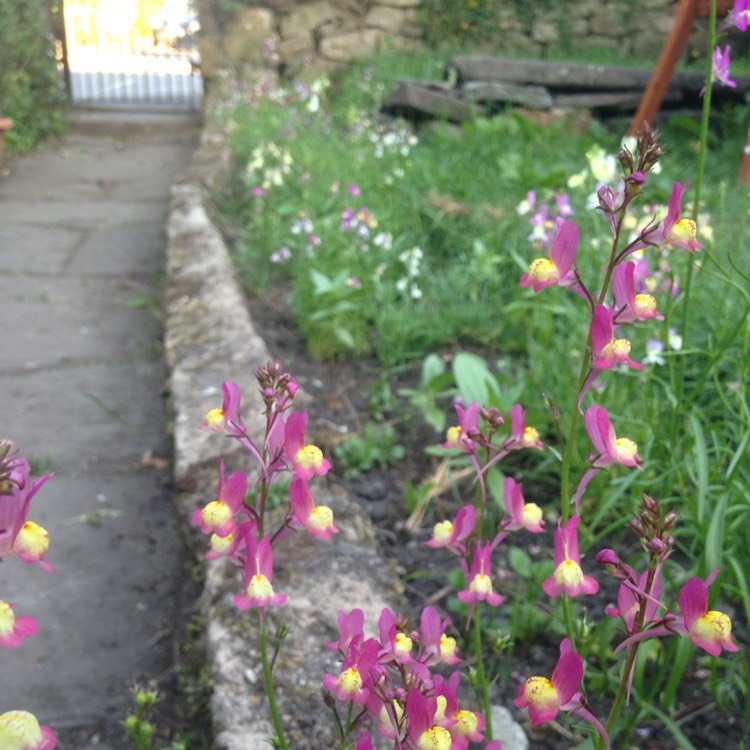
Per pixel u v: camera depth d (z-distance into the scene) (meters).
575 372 3.15
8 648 2.30
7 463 0.92
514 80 8.69
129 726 1.69
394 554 2.61
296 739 1.76
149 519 2.89
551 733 1.95
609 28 10.95
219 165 6.79
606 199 1.26
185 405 3.27
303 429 1.24
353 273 4.41
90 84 11.58
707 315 3.14
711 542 1.94
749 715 1.93
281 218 5.55
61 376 3.95
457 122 8.25
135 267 5.45
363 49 10.71
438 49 10.75
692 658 2.17
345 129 8.35
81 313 4.70
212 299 4.15
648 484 2.40
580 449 2.77
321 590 2.19
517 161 6.06
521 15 10.80
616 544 2.60
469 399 2.92
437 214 5.26
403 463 3.16
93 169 8.16
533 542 2.66
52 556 2.68
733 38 10.29
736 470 2.23
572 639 1.53
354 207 5.34
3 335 4.36
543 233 3.85
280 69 10.73
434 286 4.56
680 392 2.41
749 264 3.41
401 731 1.14
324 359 3.96
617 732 1.90
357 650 1.14
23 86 9.27
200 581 2.51
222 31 10.66
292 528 1.26
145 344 4.34
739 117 7.89
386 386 3.62
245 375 3.42
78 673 2.23
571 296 3.97
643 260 2.96
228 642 2.04
